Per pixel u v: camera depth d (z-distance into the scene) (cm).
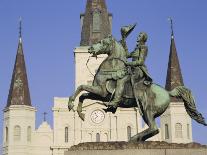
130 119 5944
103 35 6284
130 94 1049
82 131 5928
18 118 5819
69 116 5969
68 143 5891
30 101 5972
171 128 5738
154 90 1070
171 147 948
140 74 1064
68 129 5934
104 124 5962
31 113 5922
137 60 1065
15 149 5741
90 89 1038
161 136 5812
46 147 5881
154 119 1057
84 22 6388
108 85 1041
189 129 5775
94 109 5972
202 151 947
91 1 6456
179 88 1105
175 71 5975
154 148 941
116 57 1067
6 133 5859
